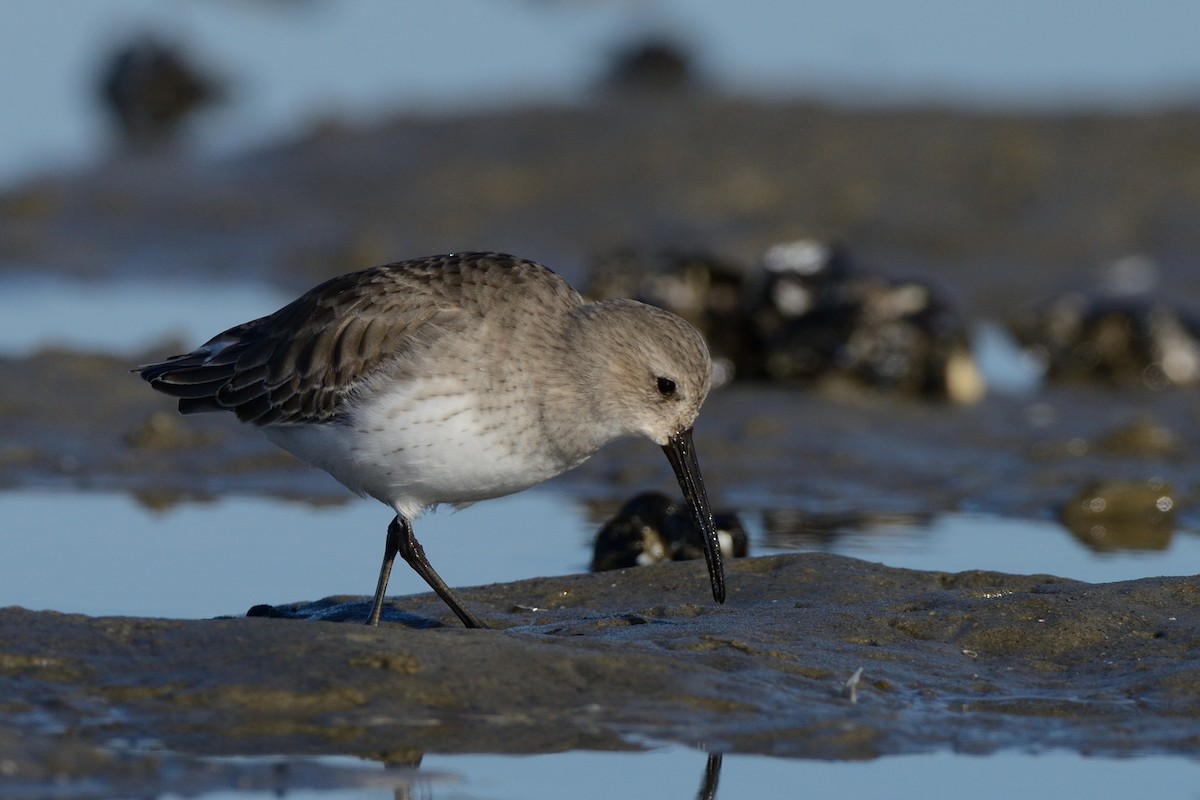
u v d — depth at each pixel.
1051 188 26.48
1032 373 19.75
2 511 13.52
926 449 15.99
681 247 25.08
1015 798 7.29
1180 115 28.70
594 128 29.16
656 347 10.08
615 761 7.51
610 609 10.10
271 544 12.52
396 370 9.71
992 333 21.84
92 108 36.56
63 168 30.11
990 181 26.75
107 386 17.03
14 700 7.71
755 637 9.12
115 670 8.05
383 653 8.28
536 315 9.94
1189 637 9.07
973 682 8.61
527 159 28.25
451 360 9.70
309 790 7.10
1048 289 23.84
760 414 16.92
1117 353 19.33
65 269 25.22
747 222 25.97
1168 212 25.73
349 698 7.89
